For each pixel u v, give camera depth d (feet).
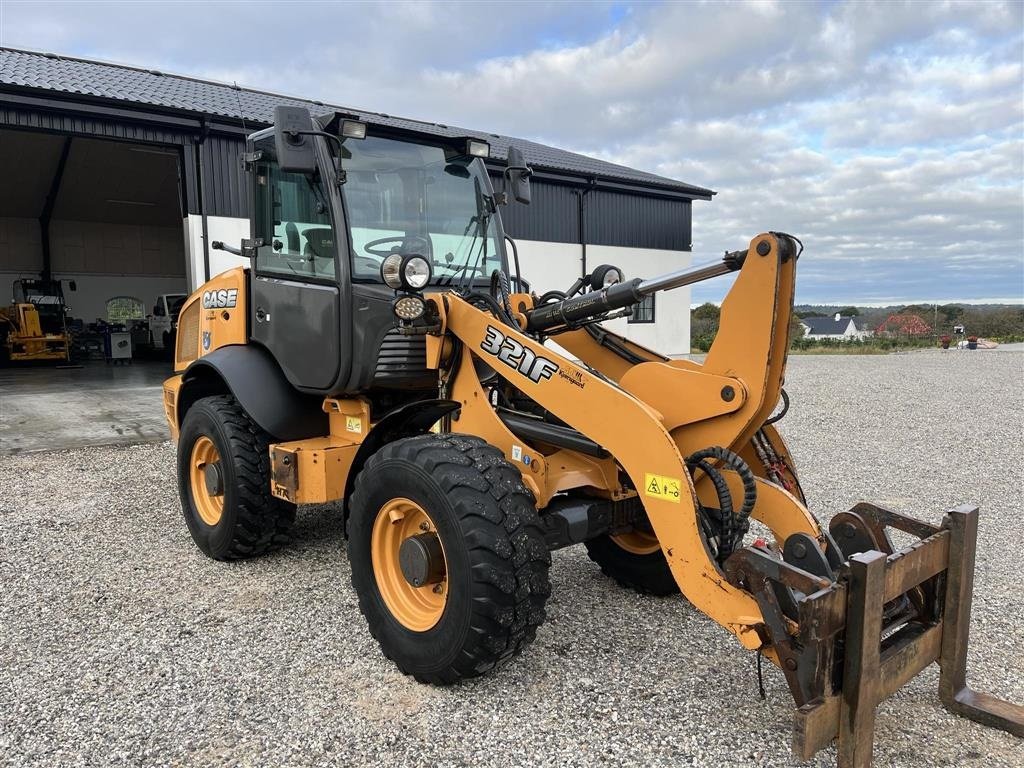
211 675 9.93
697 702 9.16
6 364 62.69
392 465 9.63
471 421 10.96
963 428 29.12
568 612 11.85
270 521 13.87
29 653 10.59
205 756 8.14
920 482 20.45
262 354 14.07
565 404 9.62
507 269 13.97
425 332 11.04
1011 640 10.87
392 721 8.77
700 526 8.55
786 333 8.70
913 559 7.78
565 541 10.03
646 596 12.52
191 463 15.01
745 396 8.72
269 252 13.74
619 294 10.05
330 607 12.16
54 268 82.38
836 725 7.21
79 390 42.52
